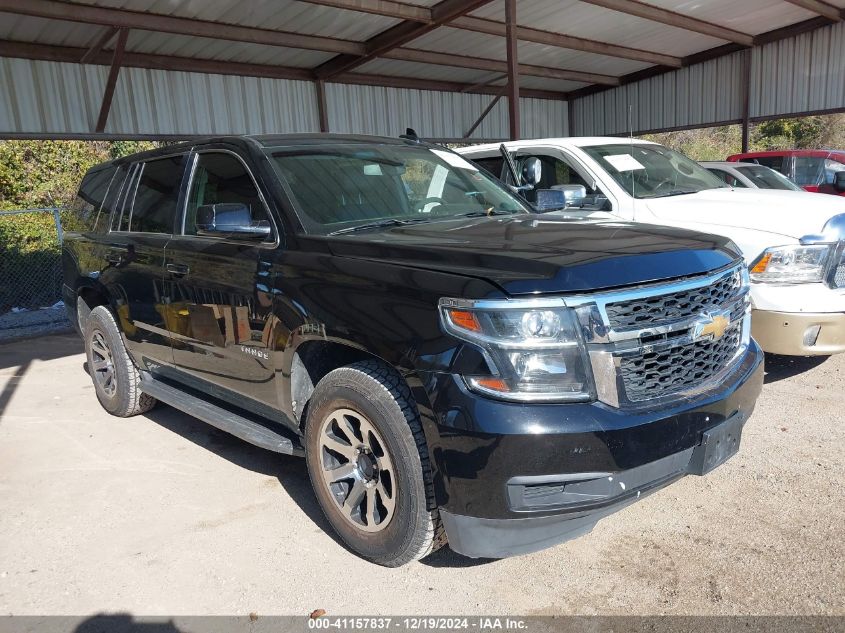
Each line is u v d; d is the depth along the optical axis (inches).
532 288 95.0
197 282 147.5
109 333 191.9
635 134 731.4
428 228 130.4
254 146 145.0
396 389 106.0
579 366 96.0
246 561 121.7
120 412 199.2
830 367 214.8
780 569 111.5
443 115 674.8
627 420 96.6
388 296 106.3
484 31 494.0
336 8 423.2
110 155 817.5
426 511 105.0
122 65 478.6
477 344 95.0
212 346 146.7
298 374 127.1
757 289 184.4
